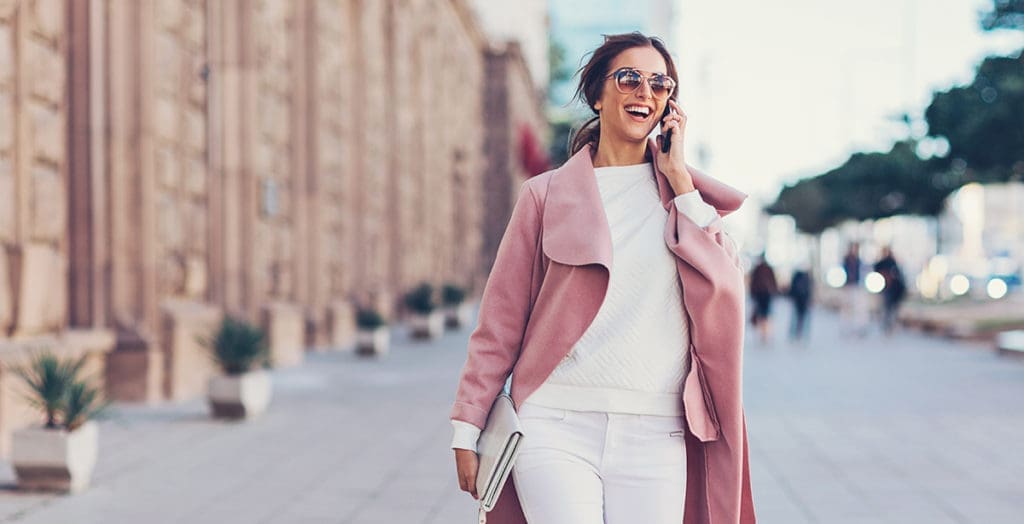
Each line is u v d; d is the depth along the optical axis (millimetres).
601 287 2730
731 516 2820
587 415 2777
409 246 27969
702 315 2744
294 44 18016
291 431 9805
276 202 16031
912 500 7117
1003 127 19609
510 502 2910
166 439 9242
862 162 36719
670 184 2830
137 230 11172
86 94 10555
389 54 25703
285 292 17750
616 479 2781
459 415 2826
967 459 8648
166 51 11992
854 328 28750
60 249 9914
